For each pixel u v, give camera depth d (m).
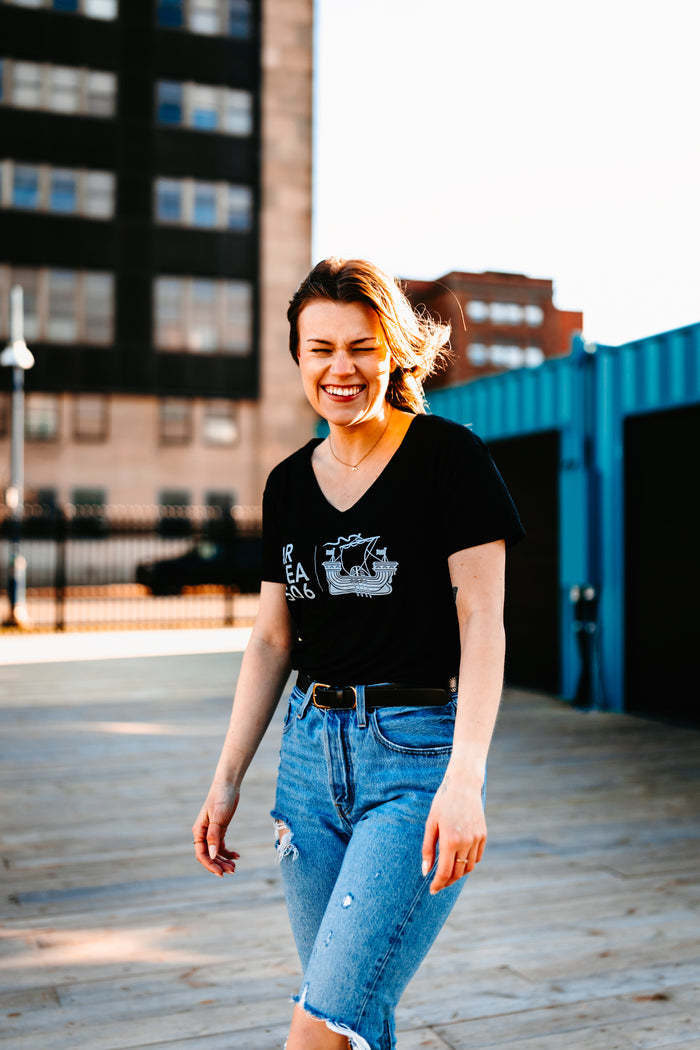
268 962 3.08
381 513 1.52
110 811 5.00
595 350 8.32
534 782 5.62
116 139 26.98
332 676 1.57
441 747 1.50
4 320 26.27
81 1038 2.57
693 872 3.99
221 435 27.97
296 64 28.44
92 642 14.27
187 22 27.53
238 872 4.00
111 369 27.05
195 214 27.69
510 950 3.18
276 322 28.34
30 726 7.48
